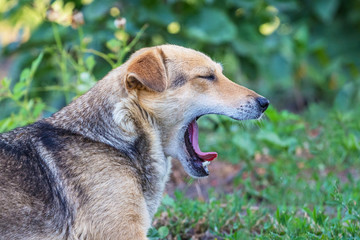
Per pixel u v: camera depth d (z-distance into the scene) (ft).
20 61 50.08
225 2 51.85
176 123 25.59
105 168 23.18
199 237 28.53
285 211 28.32
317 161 38.58
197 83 25.66
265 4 54.75
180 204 30.73
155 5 47.67
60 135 24.03
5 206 22.12
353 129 42.47
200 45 51.26
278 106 61.98
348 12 60.90
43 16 47.52
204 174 26.55
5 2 51.31
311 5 59.47
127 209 22.91
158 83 23.81
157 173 25.14
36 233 22.50
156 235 27.02
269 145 38.29
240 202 31.22
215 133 44.45
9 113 47.09
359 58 60.44
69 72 46.75
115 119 24.20
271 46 56.54
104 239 22.58
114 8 47.73
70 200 22.70
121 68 25.40
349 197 28.81
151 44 49.19
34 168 23.06
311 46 59.57
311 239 25.13
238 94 26.03
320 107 54.44
